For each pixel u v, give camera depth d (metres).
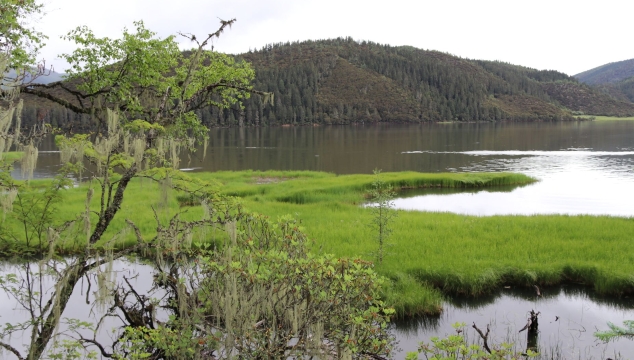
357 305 8.94
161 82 16.30
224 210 9.39
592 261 15.02
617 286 13.60
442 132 132.12
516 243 17.25
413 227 20.14
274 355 7.96
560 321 12.02
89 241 8.74
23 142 9.55
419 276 14.23
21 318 11.18
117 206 9.41
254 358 8.02
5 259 14.55
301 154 72.75
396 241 17.48
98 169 9.22
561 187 38.72
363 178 40.28
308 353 8.12
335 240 17.45
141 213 21.56
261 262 8.63
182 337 8.65
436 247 16.81
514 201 32.97
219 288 8.43
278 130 146.62
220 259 8.64
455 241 17.66
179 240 9.77
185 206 23.56
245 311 8.06
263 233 9.84
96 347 10.11
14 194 9.01
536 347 10.53
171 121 10.01
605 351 10.37
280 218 9.74
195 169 54.84
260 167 56.91
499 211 29.23
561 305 13.06
